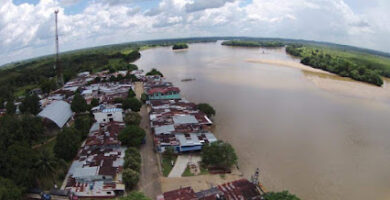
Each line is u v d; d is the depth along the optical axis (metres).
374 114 92.94
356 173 57.59
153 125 74.25
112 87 127.88
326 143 71.00
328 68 180.38
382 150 67.44
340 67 168.75
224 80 150.12
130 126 66.94
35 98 93.31
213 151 57.94
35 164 47.19
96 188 48.47
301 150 67.12
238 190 46.88
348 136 75.25
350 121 86.31
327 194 50.72
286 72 175.88
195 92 124.56
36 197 47.22
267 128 80.44
